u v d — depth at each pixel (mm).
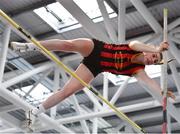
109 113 11094
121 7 9133
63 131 11711
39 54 11719
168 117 12531
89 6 10289
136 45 6012
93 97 11805
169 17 10594
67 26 10906
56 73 11633
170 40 10203
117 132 14562
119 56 6379
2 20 9602
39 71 11148
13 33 11023
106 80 11570
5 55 9859
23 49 6012
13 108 11266
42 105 6492
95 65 6449
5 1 10141
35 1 10094
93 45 6422
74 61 12164
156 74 12445
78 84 6465
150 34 10945
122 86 10820
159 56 6344
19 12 10438
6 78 12359
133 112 14438
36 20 10680
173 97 6277
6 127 13883
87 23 8859
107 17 9125
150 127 15281
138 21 10672
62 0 8242
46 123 11305
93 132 12555
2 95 9820
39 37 11320
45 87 12469
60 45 6141
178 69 12305
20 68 11922
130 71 6461
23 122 12117
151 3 10070
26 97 12508
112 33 9195
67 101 12844
